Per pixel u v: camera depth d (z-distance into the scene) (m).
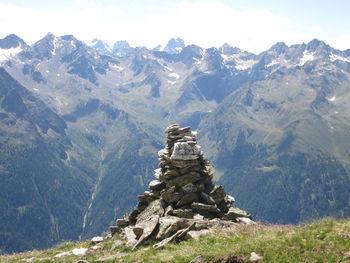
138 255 26.28
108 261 26.27
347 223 24.52
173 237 28.81
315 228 24.75
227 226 31.55
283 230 26.14
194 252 24.05
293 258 20.28
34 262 29.86
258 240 23.94
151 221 32.47
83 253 32.56
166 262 23.47
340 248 20.62
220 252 22.47
